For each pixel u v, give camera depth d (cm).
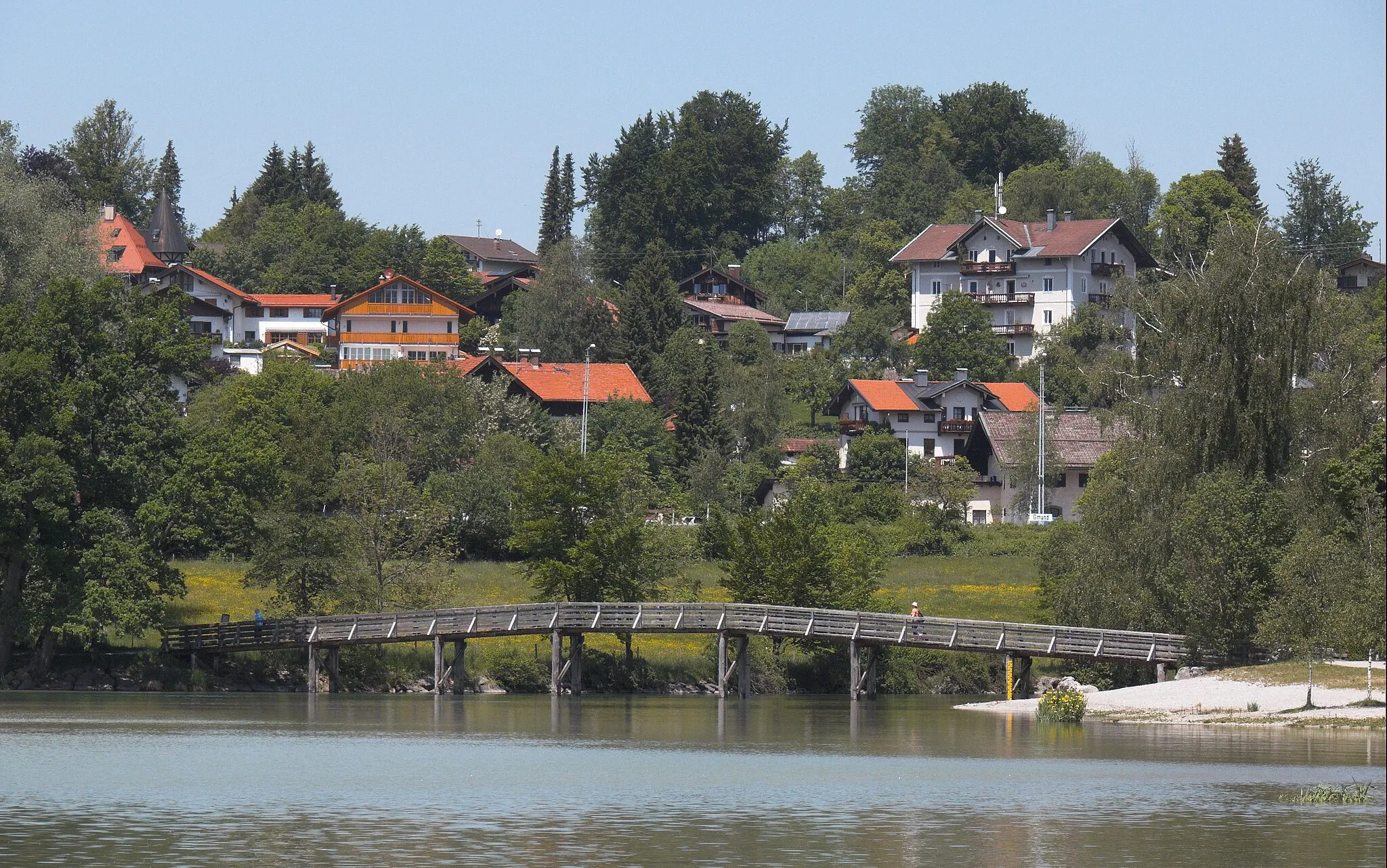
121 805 15988
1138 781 18012
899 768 19212
